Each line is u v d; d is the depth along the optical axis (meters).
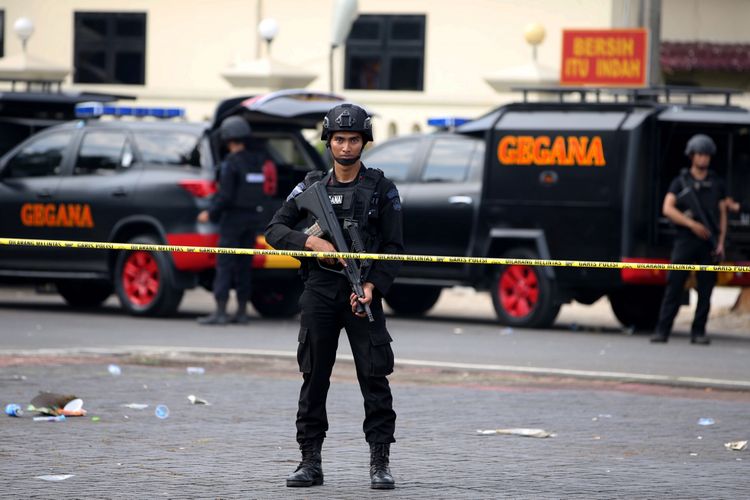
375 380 19.72
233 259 43.59
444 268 46.53
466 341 41.03
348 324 19.75
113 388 29.09
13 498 18.38
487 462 21.83
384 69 71.00
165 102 73.50
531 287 45.44
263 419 25.53
